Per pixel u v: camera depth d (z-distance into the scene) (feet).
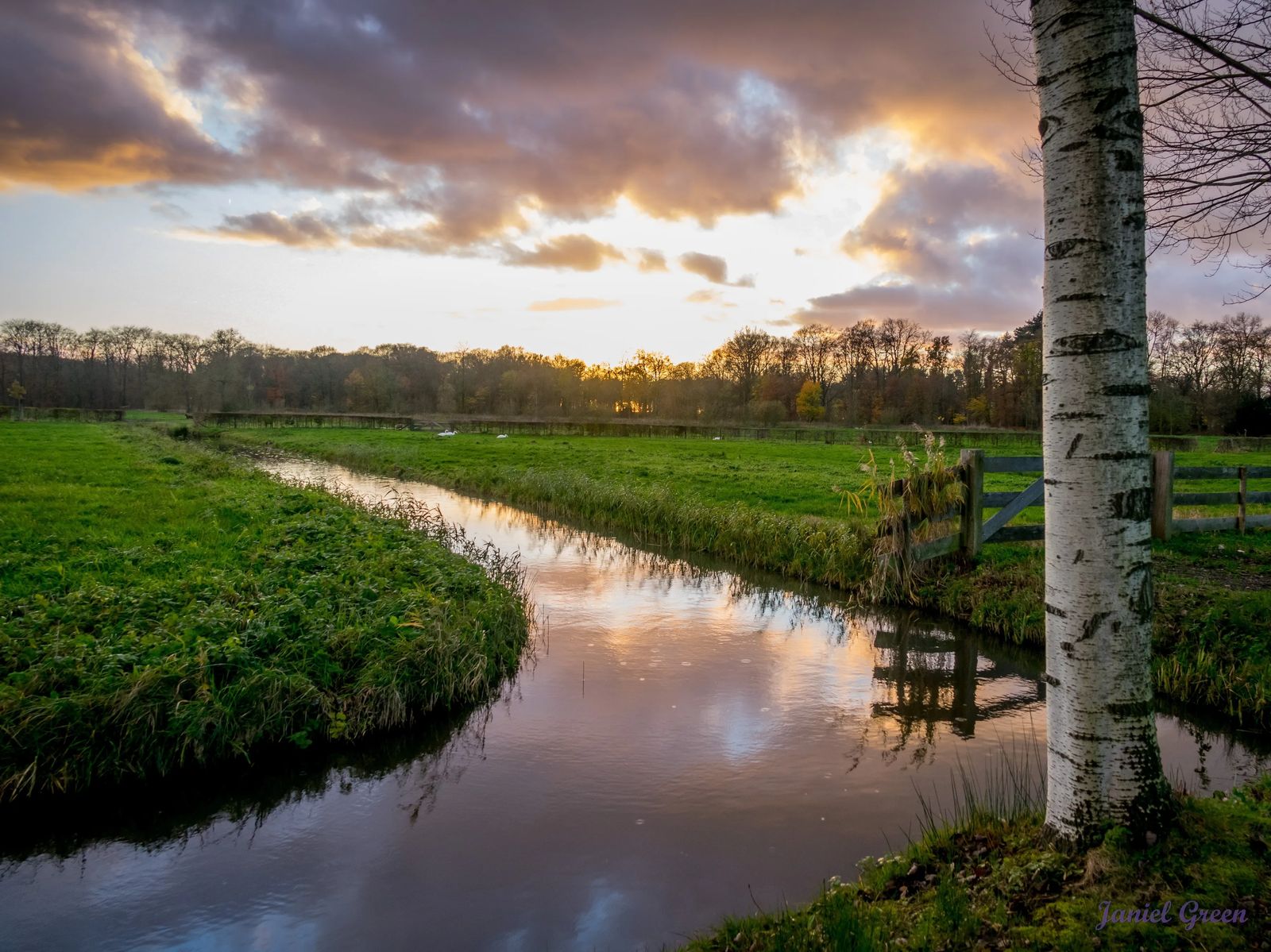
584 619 35.94
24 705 19.47
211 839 17.94
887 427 228.22
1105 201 11.12
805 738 22.76
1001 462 37.47
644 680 27.73
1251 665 24.32
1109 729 11.59
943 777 20.01
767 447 156.87
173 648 22.72
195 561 35.37
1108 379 11.19
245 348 394.32
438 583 32.32
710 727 23.65
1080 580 11.59
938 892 12.10
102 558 34.71
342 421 250.37
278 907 15.35
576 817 18.38
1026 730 23.35
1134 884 10.91
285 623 25.38
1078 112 11.22
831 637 33.17
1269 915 10.10
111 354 385.91
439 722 24.04
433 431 212.64
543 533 59.98
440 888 15.75
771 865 16.15
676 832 17.57
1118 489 11.27
